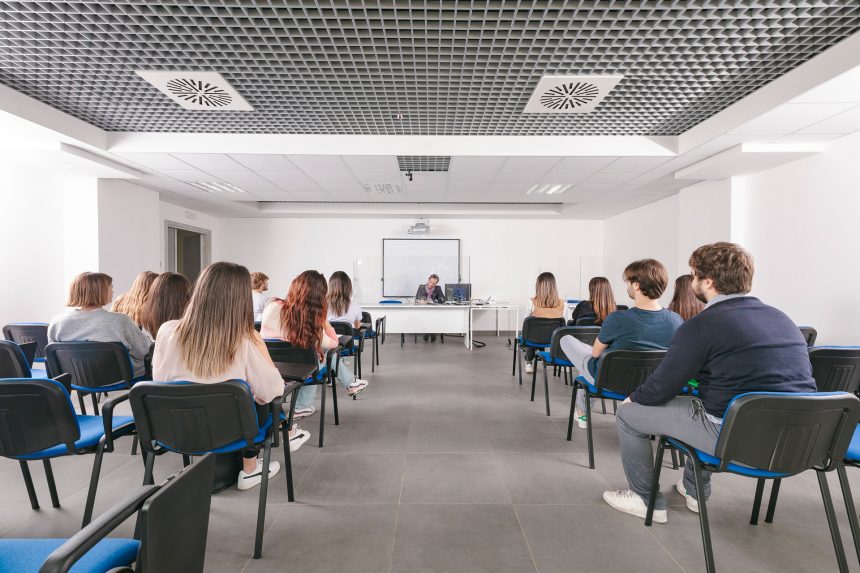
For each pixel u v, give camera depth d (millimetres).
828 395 1374
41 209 4922
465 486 2340
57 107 3660
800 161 4164
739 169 4551
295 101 3441
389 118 3832
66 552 784
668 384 1656
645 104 3512
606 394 2512
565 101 3324
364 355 6309
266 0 2191
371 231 9016
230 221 8961
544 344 4082
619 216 8328
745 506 2127
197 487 1029
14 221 4648
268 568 1682
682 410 1691
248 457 2291
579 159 4543
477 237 9047
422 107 3564
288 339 2756
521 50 2637
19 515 2002
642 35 2475
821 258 3936
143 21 2348
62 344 2373
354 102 3459
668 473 2488
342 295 4199
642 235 7473
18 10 2227
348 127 4074
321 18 2312
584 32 2479
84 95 3389
